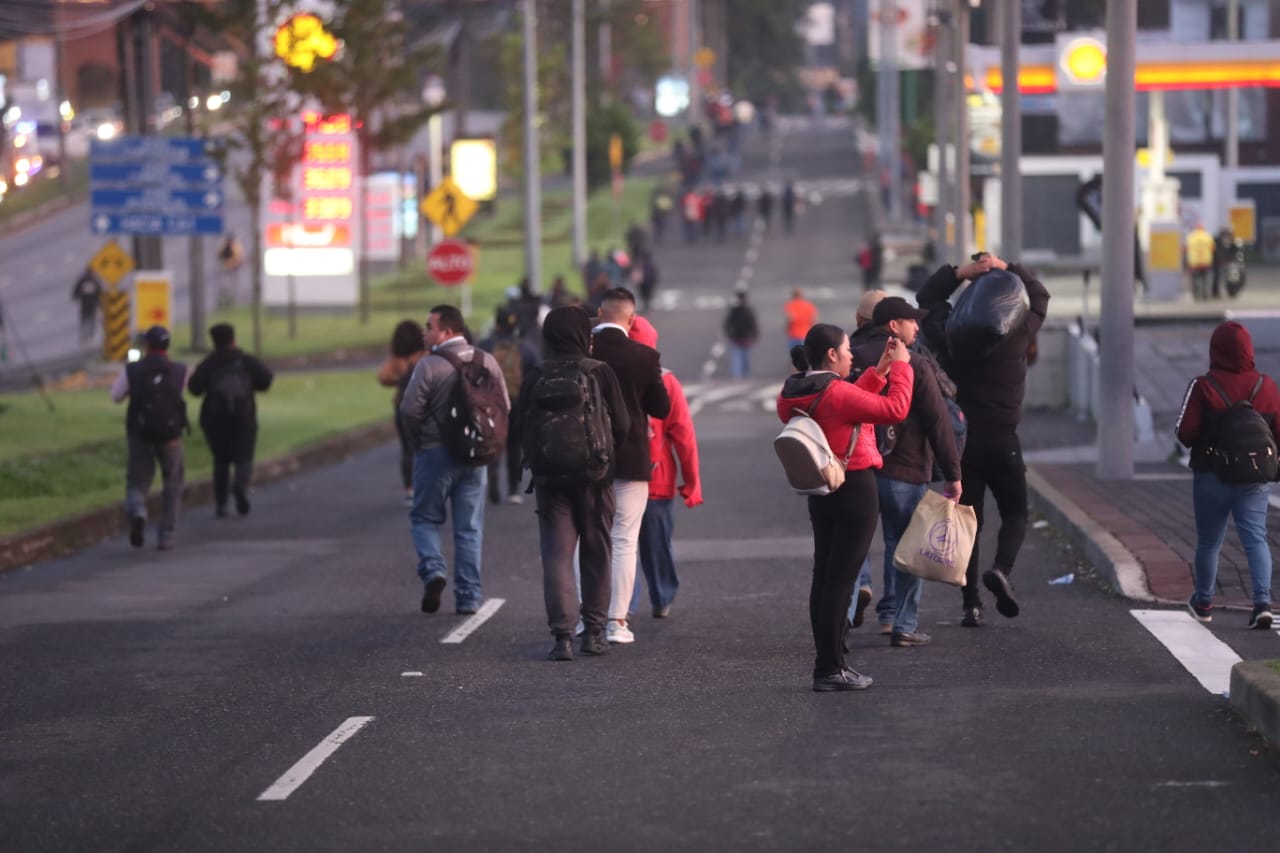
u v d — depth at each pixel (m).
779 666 38.91
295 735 33.69
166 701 37.50
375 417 112.19
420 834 26.47
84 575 58.25
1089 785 27.78
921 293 43.28
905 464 40.38
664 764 30.14
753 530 64.25
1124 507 59.28
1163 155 169.38
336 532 68.12
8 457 81.94
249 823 27.48
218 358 73.00
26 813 28.56
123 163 146.25
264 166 150.75
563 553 40.72
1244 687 31.91
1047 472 71.56
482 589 52.66
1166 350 110.31
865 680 35.81
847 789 28.03
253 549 63.78
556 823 26.75
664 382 44.19
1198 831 25.20
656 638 43.12
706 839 25.61
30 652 44.19
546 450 39.88
